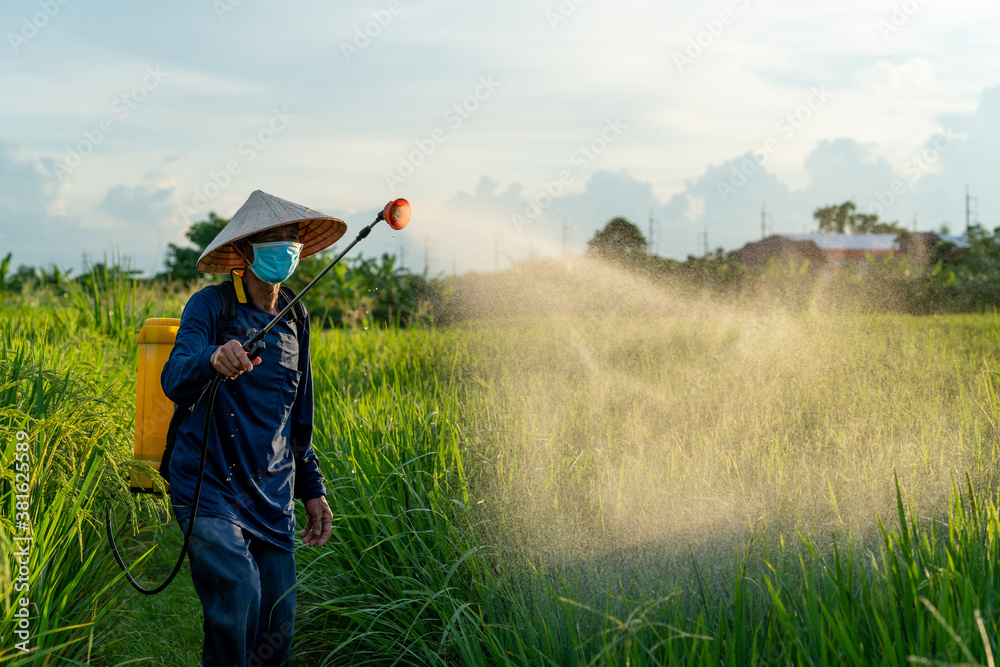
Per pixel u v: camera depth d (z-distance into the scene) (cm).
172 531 456
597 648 239
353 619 325
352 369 786
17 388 366
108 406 392
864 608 213
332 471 418
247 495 272
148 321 313
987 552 227
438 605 308
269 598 276
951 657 184
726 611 245
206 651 258
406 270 1548
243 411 273
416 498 358
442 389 548
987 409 431
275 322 257
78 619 282
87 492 322
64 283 1028
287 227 281
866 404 447
